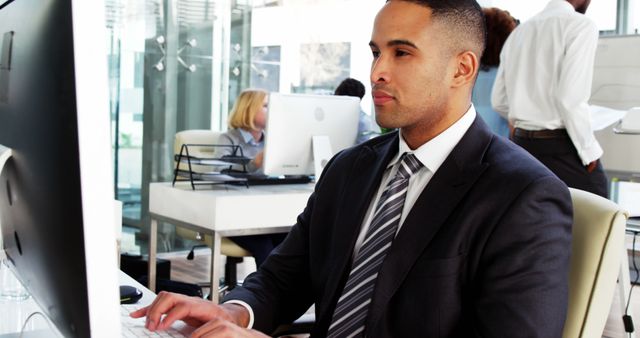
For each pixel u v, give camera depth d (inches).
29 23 32.8
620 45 180.9
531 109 128.7
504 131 166.4
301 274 60.9
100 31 27.1
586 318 46.7
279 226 118.4
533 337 43.4
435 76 50.6
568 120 123.0
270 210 117.3
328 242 57.9
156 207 128.4
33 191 33.1
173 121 218.2
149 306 46.9
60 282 30.9
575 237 48.5
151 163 217.0
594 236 47.1
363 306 50.8
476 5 52.6
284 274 60.3
